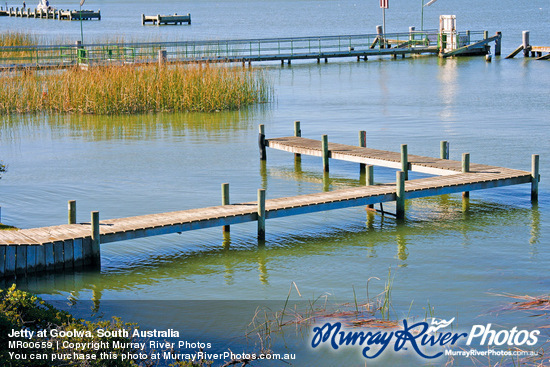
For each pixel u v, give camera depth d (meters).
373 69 52.53
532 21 100.62
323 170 22.81
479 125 30.12
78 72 36.81
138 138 28.55
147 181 21.67
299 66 55.25
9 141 28.05
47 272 14.03
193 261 15.13
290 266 14.70
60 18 115.69
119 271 14.52
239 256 15.43
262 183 21.55
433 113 33.56
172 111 34.75
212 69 36.66
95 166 23.70
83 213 18.22
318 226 17.55
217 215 15.84
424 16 120.56
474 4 169.12
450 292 12.96
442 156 21.22
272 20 113.88
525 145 25.89
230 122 32.09
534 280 13.46
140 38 72.06
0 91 34.44
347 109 35.34
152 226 15.00
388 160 20.77
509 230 16.75
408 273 14.05
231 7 178.12
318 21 109.31
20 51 49.84
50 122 32.09
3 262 13.63
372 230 17.09
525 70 49.22
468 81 44.62
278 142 24.27
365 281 13.69
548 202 19.11
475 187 18.27
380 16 122.94
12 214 18.17
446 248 15.55
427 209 18.88
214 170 23.19
